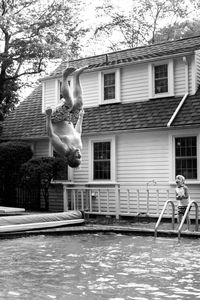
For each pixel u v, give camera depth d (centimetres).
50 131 493
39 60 2012
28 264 645
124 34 3106
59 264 646
